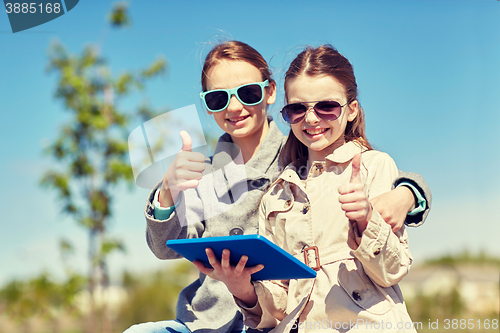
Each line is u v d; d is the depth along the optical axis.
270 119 1.94
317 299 1.35
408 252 1.35
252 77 1.81
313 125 1.47
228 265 1.22
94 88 5.36
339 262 1.36
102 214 5.14
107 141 5.26
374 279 1.28
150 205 1.64
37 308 5.04
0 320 5.04
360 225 1.21
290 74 1.53
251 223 1.76
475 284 5.00
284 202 1.54
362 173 1.43
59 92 5.24
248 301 1.43
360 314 1.28
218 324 1.66
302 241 1.44
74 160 5.18
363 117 1.63
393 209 1.29
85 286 5.13
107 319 5.18
